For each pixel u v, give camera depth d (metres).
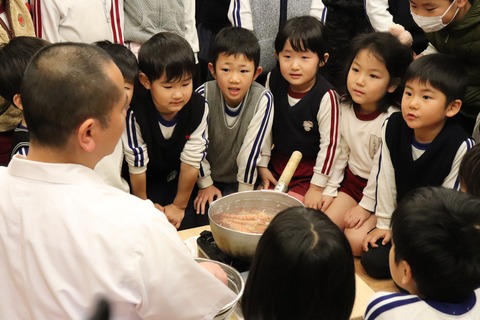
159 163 1.88
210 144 2.01
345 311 0.84
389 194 1.82
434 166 1.70
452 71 1.59
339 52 2.60
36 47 1.52
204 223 1.88
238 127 1.96
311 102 2.00
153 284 0.83
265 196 1.28
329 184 2.04
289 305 0.82
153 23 2.34
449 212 0.99
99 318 0.81
